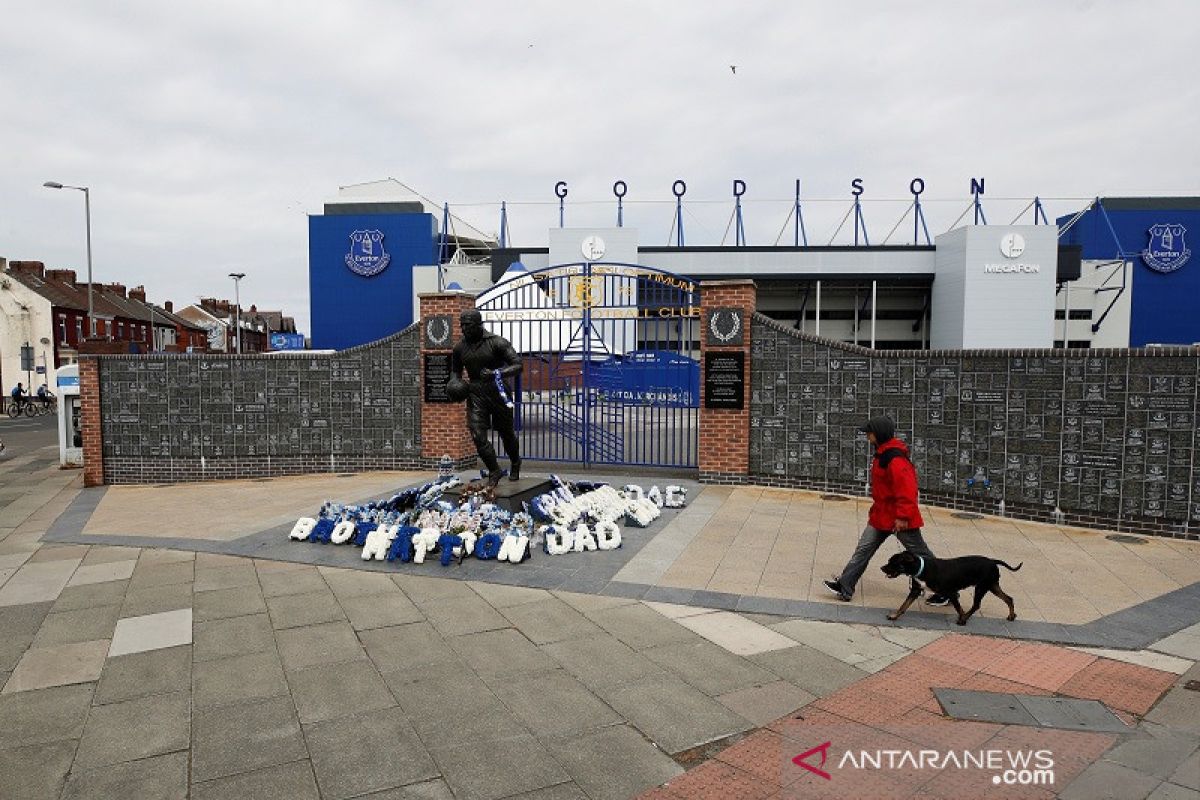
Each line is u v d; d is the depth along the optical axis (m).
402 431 13.87
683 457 14.51
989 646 5.68
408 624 6.16
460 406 13.63
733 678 5.12
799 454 11.64
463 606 6.58
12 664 5.44
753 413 11.95
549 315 15.89
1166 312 44.66
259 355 13.89
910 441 10.70
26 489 13.38
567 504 9.55
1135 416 8.76
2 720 4.60
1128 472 8.84
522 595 6.86
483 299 16.41
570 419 14.16
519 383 14.28
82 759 4.15
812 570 7.58
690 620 6.23
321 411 13.96
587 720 4.54
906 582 7.21
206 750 4.24
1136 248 44.72
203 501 11.59
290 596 6.89
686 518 9.84
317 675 5.20
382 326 43.00
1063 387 9.23
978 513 9.99
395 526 8.39
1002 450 9.78
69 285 53.50
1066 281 38.66
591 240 36.19
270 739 4.35
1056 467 9.34
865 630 6.02
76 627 6.16
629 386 13.79
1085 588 6.97
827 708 4.69
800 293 43.94
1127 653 5.55
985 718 4.54
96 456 13.75
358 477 13.34
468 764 4.07
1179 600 6.63
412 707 4.73
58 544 9.00
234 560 8.12
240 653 5.60
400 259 42.72
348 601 6.74
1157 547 8.29
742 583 7.14
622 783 3.88
